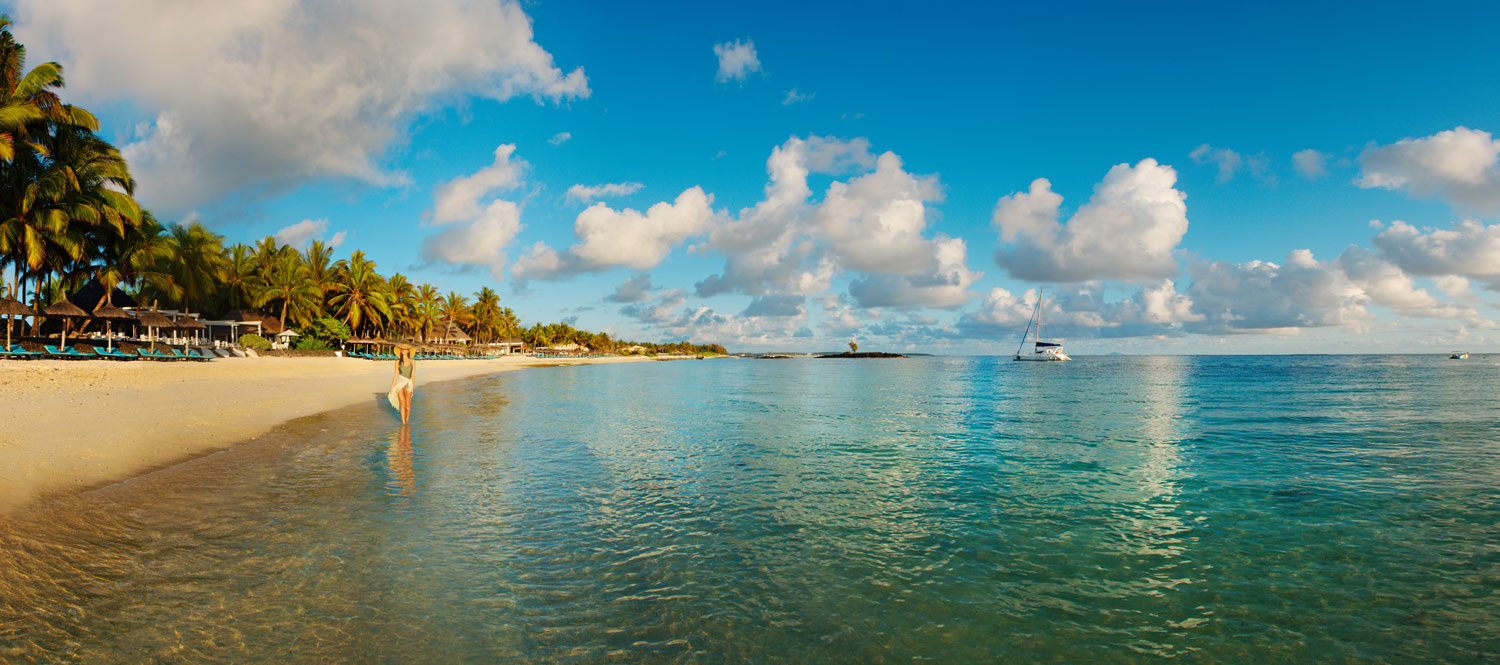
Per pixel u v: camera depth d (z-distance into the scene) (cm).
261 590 522
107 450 1038
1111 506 890
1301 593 579
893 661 442
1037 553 681
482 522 745
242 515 738
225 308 6531
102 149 3538
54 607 470
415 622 475
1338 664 449
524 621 486
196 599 500
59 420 1264
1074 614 527
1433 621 520
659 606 523
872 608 530
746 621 500
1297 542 730
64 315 3531
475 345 12462
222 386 2423
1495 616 528
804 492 952
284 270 6944
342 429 1499
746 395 3198
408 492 877
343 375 3847
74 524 662
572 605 519
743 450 1355
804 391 3606
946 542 715
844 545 698
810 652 452
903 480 1052
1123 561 660
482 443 1356
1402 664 449
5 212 3253
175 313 5141
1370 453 1367
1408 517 842
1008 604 545
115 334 4253
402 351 1650
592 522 762
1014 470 1154
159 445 1131
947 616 518
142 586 519
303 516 741
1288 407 2483
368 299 7712
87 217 3312
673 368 10012
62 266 3731
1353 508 888
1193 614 530
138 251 4103
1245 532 768
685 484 995
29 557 559
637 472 1082
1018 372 7406
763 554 661
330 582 545
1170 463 1238
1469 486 1033
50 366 2708
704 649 452
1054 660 448
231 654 414
